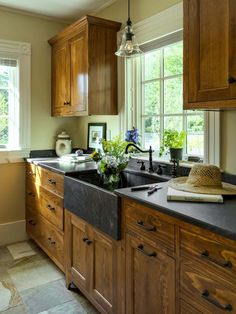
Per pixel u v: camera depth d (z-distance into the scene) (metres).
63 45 2.95
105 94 2.65
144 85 2.62
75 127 3.47
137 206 1.44
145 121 2.62
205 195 1.36
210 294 1.08
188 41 1.52
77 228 2.04
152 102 2.54
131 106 2.65
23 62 3.09
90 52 2.54
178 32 2.10
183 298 1.20
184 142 2.24
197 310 1.14
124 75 2.63
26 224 3.20
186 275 1.18
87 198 1.87
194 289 1.15
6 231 3.12
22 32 3.07
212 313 1.08
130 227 1.50
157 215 1.32
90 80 2.55
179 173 2.06
